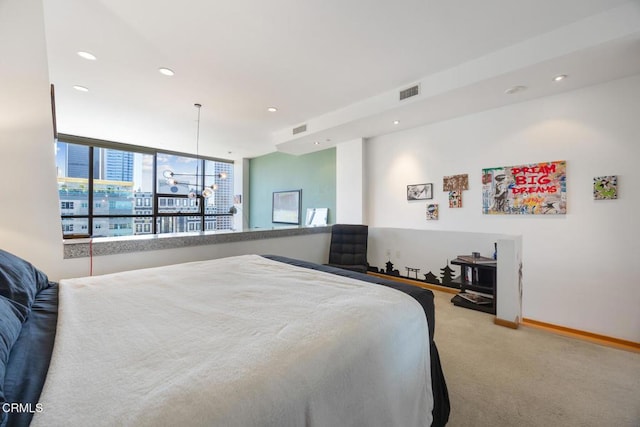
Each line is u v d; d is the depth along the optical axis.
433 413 1.32
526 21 2.04
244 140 5.41
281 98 3.40
